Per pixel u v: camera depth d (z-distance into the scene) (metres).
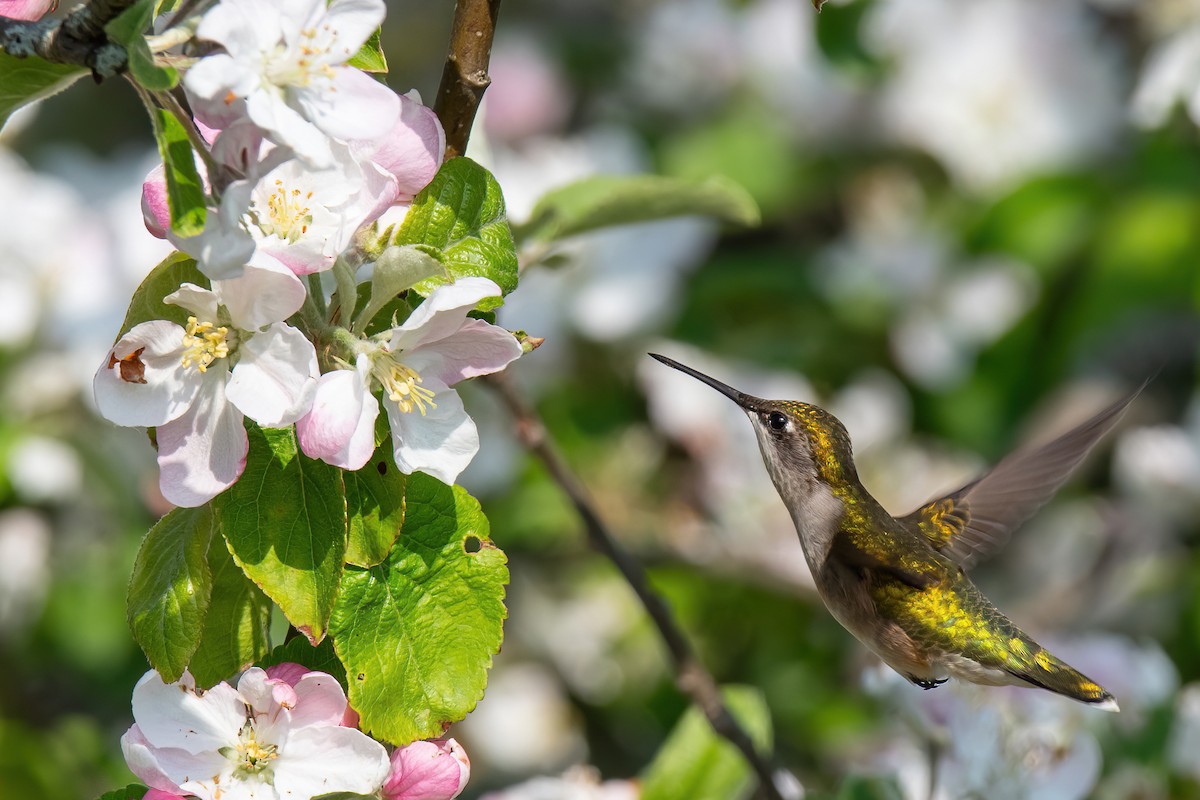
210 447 3.56
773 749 8.48
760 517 8.96
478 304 3.76
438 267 3.59
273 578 3.56
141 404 3.55
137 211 8.79
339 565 3.57
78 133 10.04
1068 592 9.55
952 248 9.58
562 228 5.85
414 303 3.81
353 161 3.56
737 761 5.96
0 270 8.57
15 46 3.36
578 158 9.23
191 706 3.69
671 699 9.09
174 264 3.63
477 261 3.83
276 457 3.64
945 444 9.44
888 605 6.00
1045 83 9.74
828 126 9.85
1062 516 9.85
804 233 10.04
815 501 6.02
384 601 3.75
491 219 3.87
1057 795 6.05
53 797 7.94
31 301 8.56
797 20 9.87
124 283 8.67
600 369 9.18
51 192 8.73
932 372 9.46
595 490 8.83
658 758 5.97
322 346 3.66
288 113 3.32
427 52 10.66
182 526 3.69
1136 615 9.20
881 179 9.91
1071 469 6.56
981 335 9.52
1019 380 9.23
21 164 9.30
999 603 9.72
